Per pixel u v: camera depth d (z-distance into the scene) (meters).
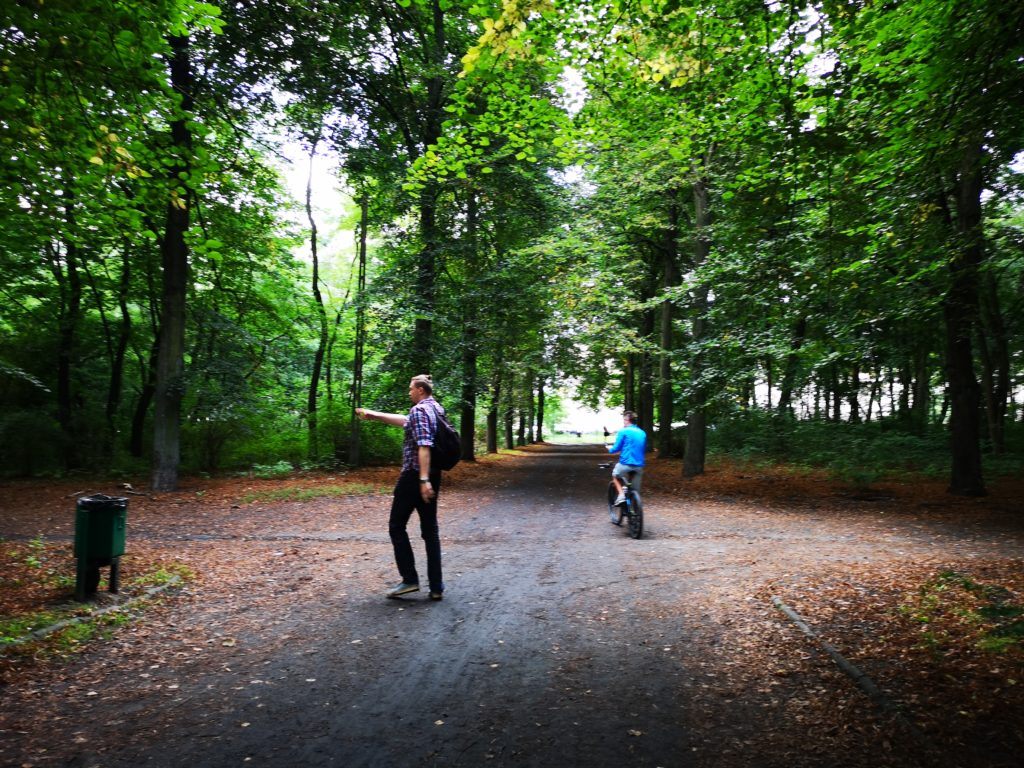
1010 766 2.80
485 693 3.81
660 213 21.09
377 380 18.50
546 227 18.48
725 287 13.92
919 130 6.39
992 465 17.33
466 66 6.68
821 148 6.63
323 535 9.34
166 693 3.77
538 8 5.88
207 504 12.39
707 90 7.79
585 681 3.99
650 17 6.94
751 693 3.75
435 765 2.96
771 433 21.33
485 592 6.19
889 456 18.88
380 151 16.72
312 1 14.01
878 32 6.96
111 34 5.37
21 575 6.22
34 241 13.32
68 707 3.56
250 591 6.11
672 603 5.75
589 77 8.12
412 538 9.28
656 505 13.12
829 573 6.50
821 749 3.04
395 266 18.16
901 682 3.71
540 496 14.77
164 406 14.16
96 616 5.05
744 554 7.90
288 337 21.48
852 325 10.91
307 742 3.19
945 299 11.66
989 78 5.50
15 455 16.67
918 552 7.85
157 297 19.33
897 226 8.30
